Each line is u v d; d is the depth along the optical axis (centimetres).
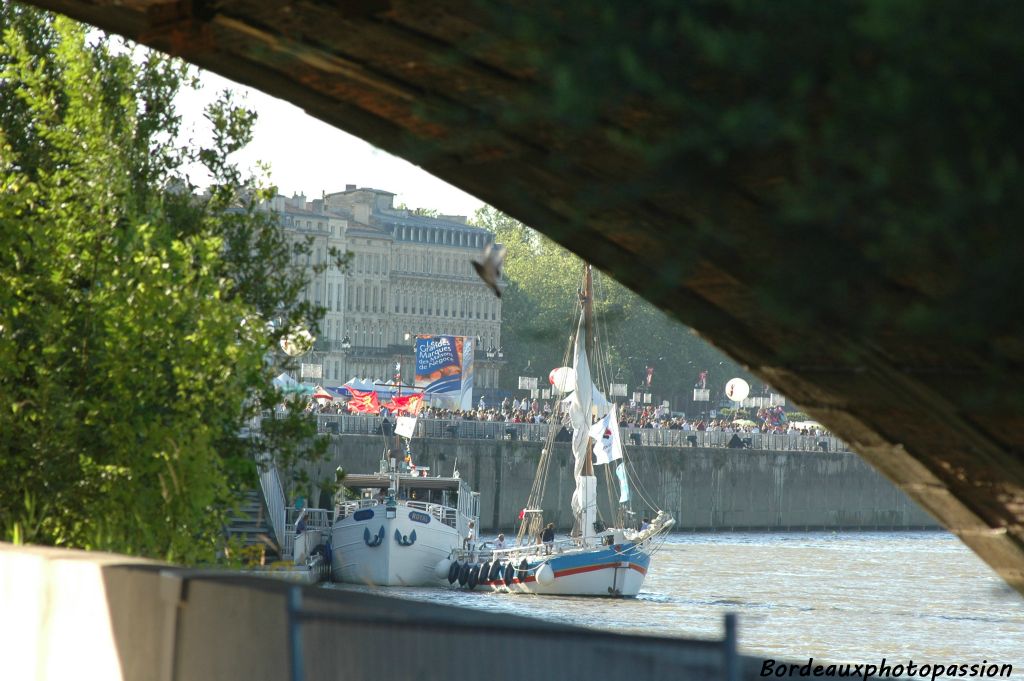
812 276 1558
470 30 3444
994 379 1673
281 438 6862
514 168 3372
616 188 1730
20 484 5662
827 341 1673
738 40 1412
